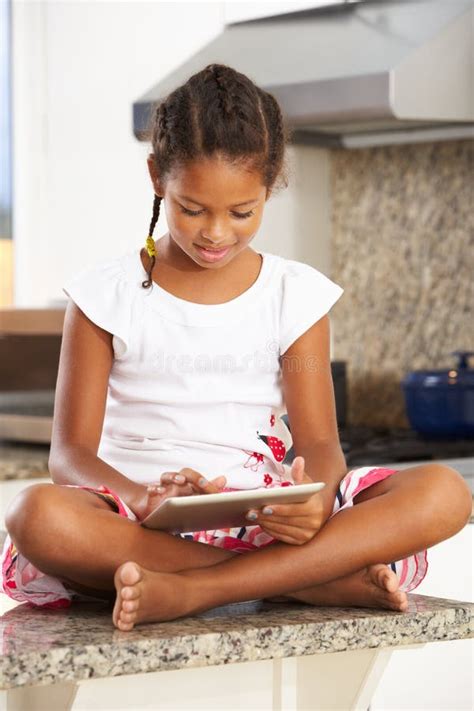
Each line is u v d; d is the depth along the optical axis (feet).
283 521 5.24
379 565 5.41
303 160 12.04
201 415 6.03
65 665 4.72
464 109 9.84
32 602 5.54
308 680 5.66
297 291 6.22
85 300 6.06
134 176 12.21
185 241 5.69
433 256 11.68
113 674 4.79
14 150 13.61
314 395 6.18
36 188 13.46
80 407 6.00
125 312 6.03
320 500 5.30
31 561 5.18
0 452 11.16
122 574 4.94
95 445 5.97
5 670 4.64
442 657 7.72
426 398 10.52
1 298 13.84
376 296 12.11
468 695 7.80
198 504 4.88
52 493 5.13
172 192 5.62
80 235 12.93
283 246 11.84
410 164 11.80
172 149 5.59
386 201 11.98
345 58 9.84
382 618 5.30
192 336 6.04
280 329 6.19
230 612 5.42
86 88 12.73
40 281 13.46
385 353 12.07
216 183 5.49
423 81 9.53
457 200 11.48
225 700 5.53
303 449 6.08
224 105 5.59
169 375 6.02
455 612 5.47
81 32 12.75
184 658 4.90
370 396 12.19
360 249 12.19
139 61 12.12
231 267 6.17
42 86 13.28
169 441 5.97
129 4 12.19
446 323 11.62
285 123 6.07
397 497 5.48
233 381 6.09
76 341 6.09
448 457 10.07
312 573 5.36
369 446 10.12
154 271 6.14
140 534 5.26
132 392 6.05
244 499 4.95
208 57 10.78
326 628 5.17
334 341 12.42
